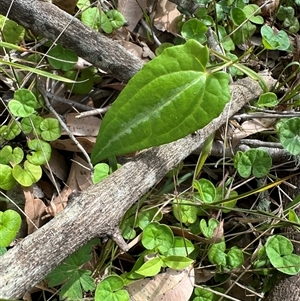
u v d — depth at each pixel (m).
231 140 0.21
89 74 0.21
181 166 0.20
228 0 0.23
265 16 0.25
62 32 0.19
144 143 0.16
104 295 0.17
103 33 0.22
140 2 0.23
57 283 0.17
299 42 0.24
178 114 0.15
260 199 0.22
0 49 0.20
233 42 0.24
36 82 0.20
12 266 0.14
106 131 0.16
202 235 0.20
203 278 0.20
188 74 0.15
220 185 0.21
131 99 0.16
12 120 0.19
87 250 0.18
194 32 0.21
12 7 0.18
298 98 0.23
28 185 0.18
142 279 0.18
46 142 0.19
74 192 0.16
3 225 0.16
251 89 0.21
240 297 0.20
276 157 0.22
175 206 0.20
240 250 0.19
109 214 0.16
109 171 0.19
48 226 0.15
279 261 0.18
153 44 0.23
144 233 0.18
